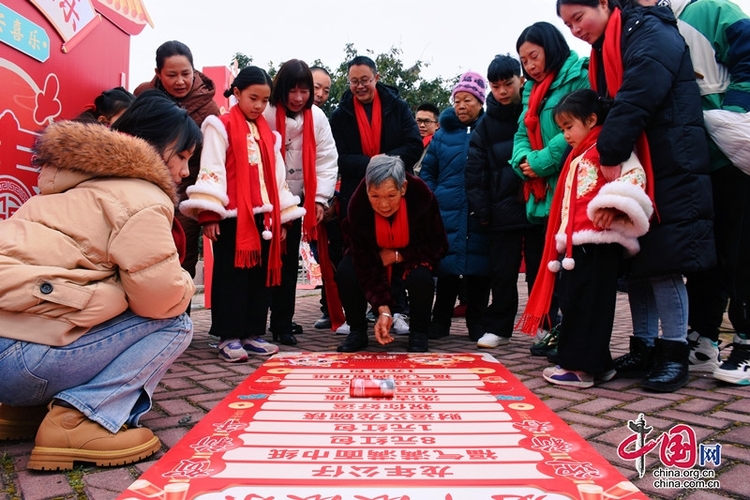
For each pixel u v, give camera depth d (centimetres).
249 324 340
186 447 176
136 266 168
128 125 197
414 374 277
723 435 191
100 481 158
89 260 169
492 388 250
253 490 145
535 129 330
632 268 256
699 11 271
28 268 160
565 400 237
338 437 185
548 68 324
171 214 179
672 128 243
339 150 419
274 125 359
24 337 163
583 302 258
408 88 1348
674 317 253
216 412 214
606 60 264
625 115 237
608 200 232
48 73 309
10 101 280
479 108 408
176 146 198
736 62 254
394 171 289
